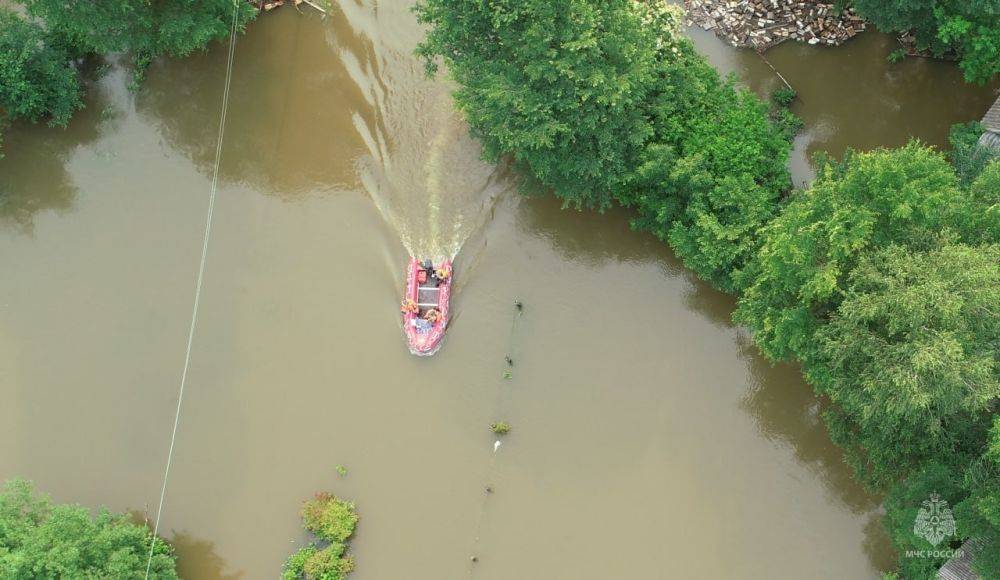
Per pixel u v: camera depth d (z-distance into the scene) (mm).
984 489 30391
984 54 38281
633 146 38188
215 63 46688
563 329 43000
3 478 41375
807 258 31219
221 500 41156
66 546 34125
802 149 44438
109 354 43125
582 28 33625
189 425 42125
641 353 42594
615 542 40312
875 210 31344
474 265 43938
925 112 44531
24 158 45750
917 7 37594
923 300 27781
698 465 41188
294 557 39594
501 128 35438
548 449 41500
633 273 43500
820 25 45875
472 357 42750
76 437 42031
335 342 43125
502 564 40250
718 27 46438
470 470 41406
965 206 30703
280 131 46000
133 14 41062
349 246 44250
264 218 44812
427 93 45844
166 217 45031
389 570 40188
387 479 41375
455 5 36125
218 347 43125
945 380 27781
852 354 30672
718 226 36375
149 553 37875
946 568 33969
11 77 41844
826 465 40844
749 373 42062
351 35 47000
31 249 44844
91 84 46406
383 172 45188
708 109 38844
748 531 40281
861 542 39781
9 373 42844
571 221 44031
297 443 41906
